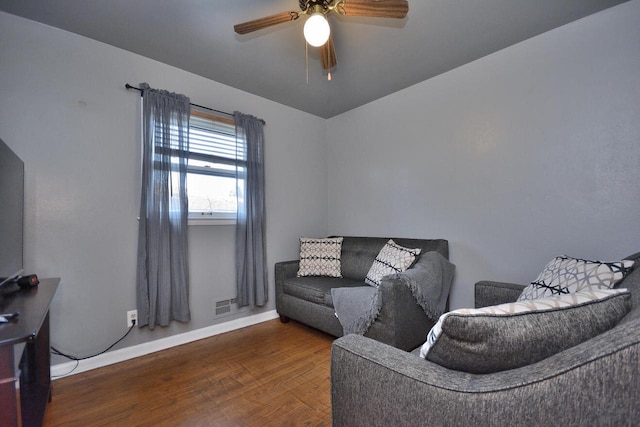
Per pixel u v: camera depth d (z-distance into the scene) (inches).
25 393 59.6
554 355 25.7
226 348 93.5
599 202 75.6
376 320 78.2
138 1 69.1
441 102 106.4
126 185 88.2
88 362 80.5
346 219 140.0
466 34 83.7
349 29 80.5
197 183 105.1
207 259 104.7
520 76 88.2
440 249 100.7
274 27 79.1
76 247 80.0
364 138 132.4
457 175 102.3
